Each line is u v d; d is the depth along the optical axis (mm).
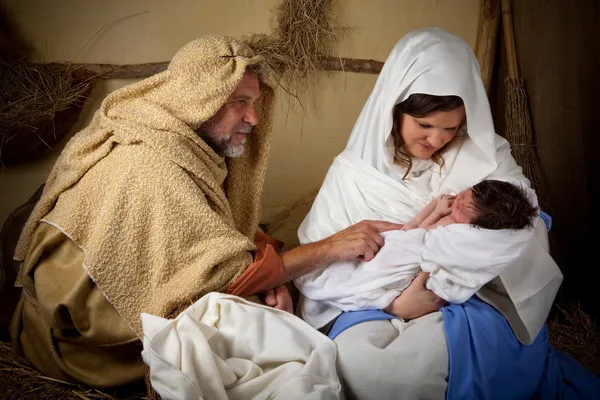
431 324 2162
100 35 3197
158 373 1857
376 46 3553
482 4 3629
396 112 2498
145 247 2270
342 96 3557
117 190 2232
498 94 3670
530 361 2232
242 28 3367
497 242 2115
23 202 3232
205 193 2375
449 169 2531
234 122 2459
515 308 2256
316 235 2584
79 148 2375
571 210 3199
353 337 2166
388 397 2092
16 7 3088
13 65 3008
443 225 2248
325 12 3385
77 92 3088
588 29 3029
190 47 2400
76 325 2305
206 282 2248
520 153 3373
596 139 3021
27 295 2475
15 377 2525
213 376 1896
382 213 2525
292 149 3562
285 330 2107
